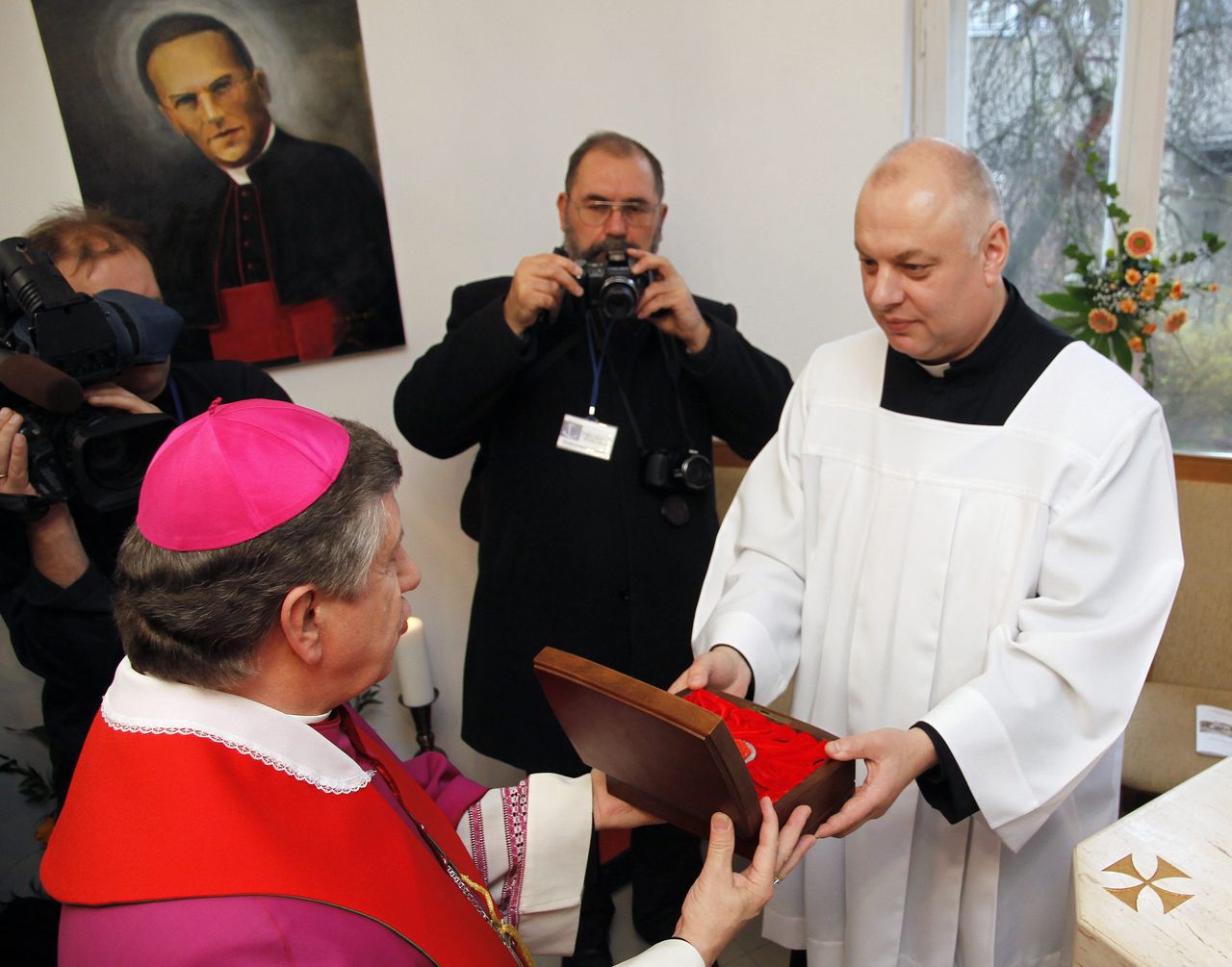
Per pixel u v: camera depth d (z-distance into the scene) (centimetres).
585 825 108
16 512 118
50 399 113
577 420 182
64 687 134
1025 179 260
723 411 186
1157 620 122
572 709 98
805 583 150
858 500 142
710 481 186
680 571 186
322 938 69
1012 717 115
